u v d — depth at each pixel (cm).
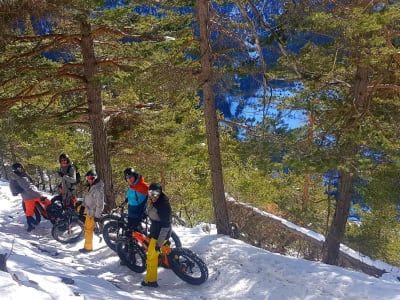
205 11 893
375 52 877
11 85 991
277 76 1041
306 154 916
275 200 1695
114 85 1066
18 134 998
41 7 793
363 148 1055
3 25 828
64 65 991
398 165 965
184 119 1266
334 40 930
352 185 1116
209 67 920
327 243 1168
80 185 1472
